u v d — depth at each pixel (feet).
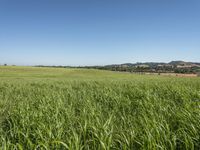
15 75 246.27
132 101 30.58
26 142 15.06
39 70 366.02
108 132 15.70
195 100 27.73
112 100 31.78
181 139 14.55
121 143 14.03
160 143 13.60
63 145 13.93
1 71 308.81
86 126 16.65
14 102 35.24
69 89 49.88
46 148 12.94
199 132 14.70
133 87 46.60
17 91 55.52
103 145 12.93
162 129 15.90
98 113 21.88
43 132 16.01
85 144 14.37
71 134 16.16
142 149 13.42
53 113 21.54
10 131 17.29
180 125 17.20
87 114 21.44
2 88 65.82
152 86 46.44
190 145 13.50
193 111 18.25
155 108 24.40
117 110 26.14
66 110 23.02
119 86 51.78
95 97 35.83
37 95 41.11
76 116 22.77
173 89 37.27
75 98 34.86
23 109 23.98
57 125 16.74
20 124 18.99
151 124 16.10
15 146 13.14
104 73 366.63
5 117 24.73
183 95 30.71
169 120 19.42
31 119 19.97
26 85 75.41
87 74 327.06
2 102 35.53
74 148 13.39
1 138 15.72
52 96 35.47
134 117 21.06
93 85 61.62
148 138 13.28
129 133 15.65
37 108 26.78
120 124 19.42
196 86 46.93
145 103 26.30
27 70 354.54
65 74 308.81
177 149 14.32
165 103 27.09
